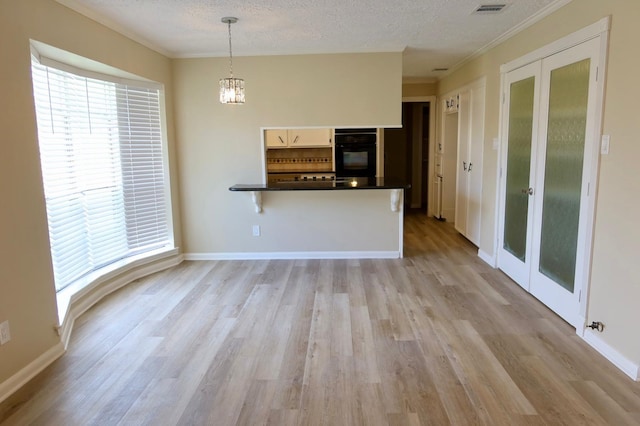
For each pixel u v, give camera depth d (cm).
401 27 375
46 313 264
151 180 452
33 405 222
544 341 283
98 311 346
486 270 442
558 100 315
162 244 472
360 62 461
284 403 222
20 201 245
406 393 229
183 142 480
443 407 216
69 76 345
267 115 472
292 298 371
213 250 500
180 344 289
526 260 376
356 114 467
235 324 319
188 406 221
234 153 480
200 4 305
